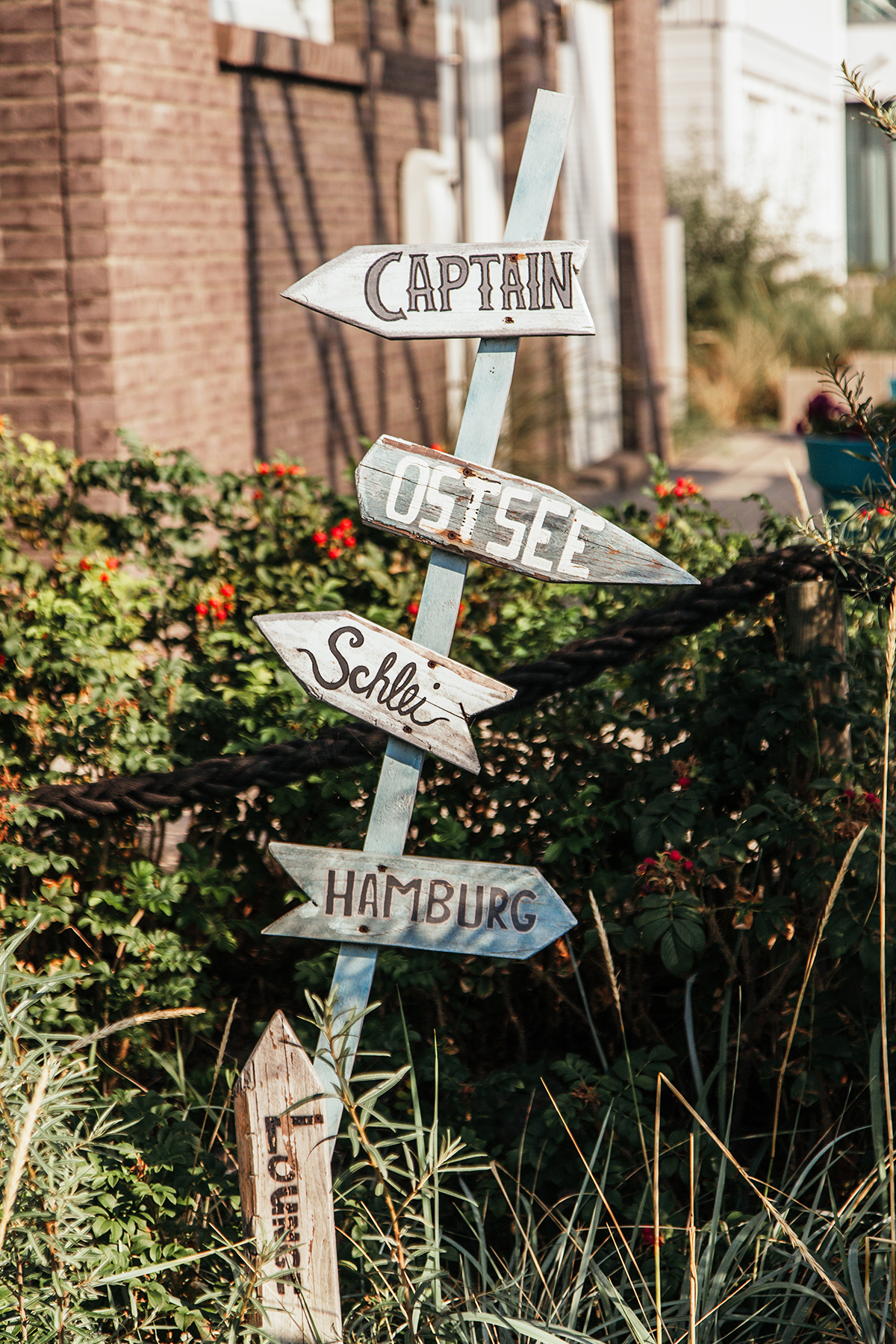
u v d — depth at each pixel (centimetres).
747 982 275
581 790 295
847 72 266
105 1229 227
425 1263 237
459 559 223
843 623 281
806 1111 280
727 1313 230
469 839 304
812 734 279
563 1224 257
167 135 552
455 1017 299
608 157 1208
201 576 384
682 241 1590
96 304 515
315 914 230
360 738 266
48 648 321
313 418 699
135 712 316
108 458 520
